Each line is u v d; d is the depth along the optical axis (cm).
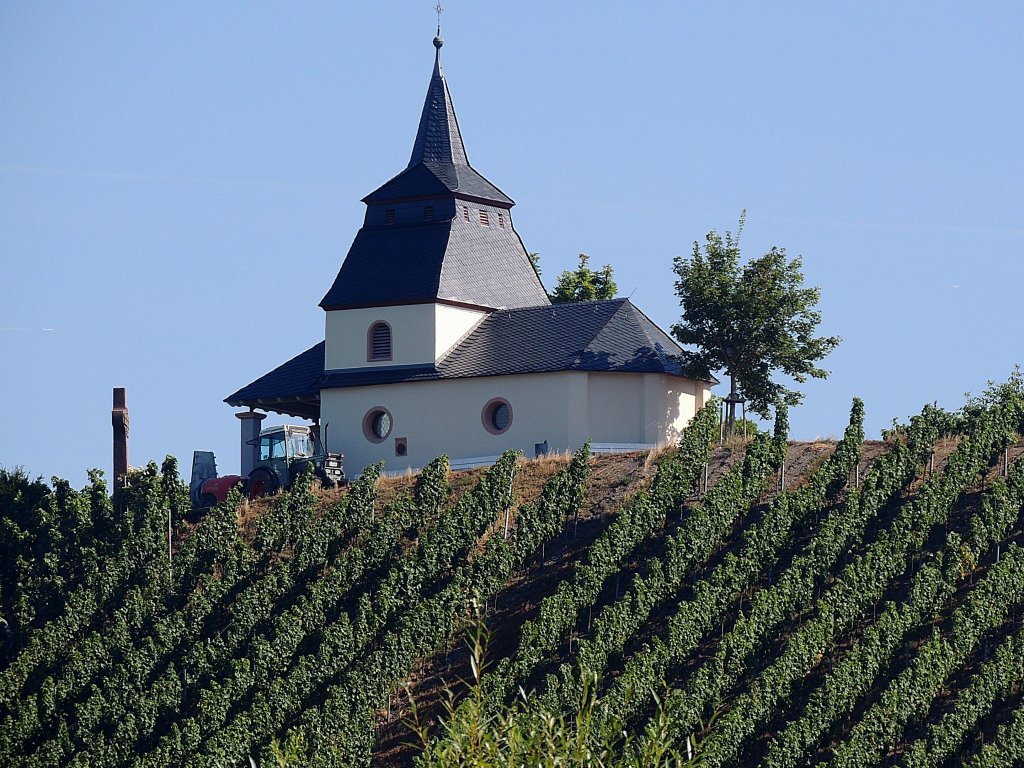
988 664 16575
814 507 19688
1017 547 18812
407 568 19150
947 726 16000
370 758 17025
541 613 17825
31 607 19538
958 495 19950
